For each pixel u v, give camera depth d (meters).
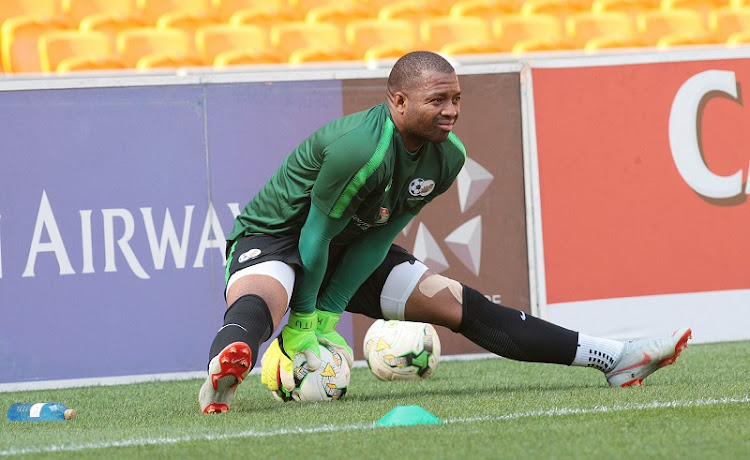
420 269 14.58
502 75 22.03
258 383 18.59
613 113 22.36
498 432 10.23
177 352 20.86
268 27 33.25
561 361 14.64
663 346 14.41
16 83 20.41
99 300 20.61
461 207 21.81
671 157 22.48
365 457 9.07
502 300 21.91
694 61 22.56
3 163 20.34
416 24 33.88
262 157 21.27
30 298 20.38
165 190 20.91
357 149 12.49
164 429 11.45
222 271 21.03
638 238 22.34
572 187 22.19
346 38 33.44
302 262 13.47
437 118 12.55
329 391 14.15
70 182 20.58
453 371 19.28
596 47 34.25
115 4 32.78
